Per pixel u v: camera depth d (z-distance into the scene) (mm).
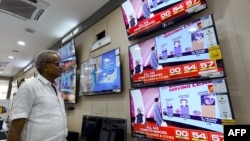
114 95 2191
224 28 1271
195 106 1262
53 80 1443
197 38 1317
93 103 2553
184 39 1405
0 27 3264
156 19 1645
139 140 1731
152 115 1560
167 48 1528
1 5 2512
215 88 1170
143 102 1665
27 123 1154
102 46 2578
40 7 2627
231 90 1171
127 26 1970
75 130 2869
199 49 1293
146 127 1592
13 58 5371
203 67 1252
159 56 1587
